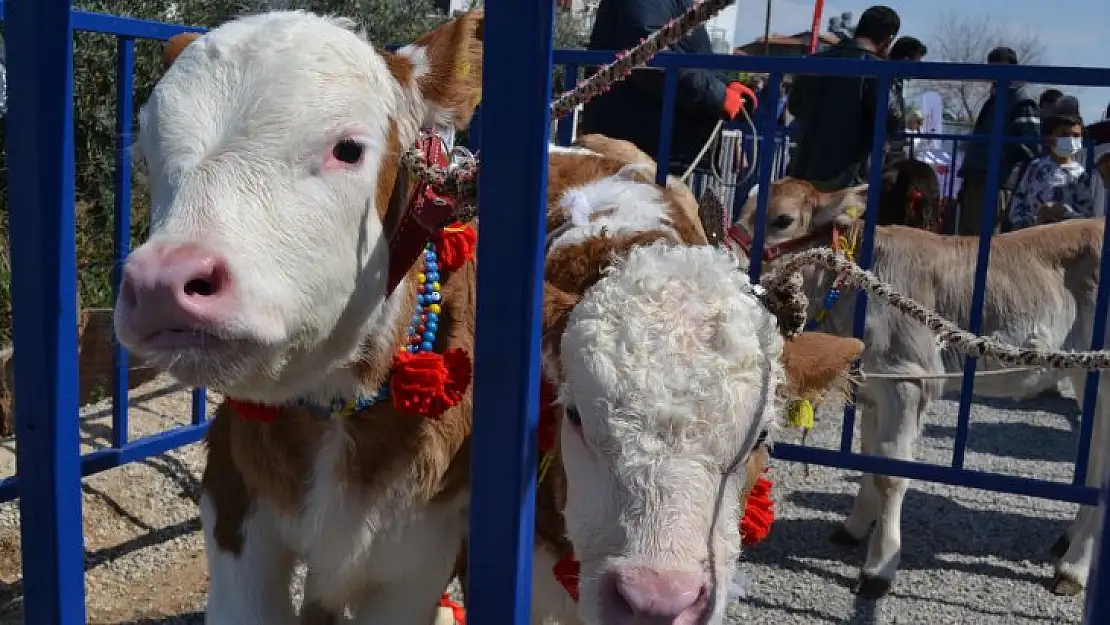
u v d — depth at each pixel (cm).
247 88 188
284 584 242
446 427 233
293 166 187
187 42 220
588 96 212
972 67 345
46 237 188
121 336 168
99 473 385
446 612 300
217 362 173
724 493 195
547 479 241
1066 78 335
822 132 599
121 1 584
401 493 230
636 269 209
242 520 237
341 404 221
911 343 414
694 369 190
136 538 360
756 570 406
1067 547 430
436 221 212
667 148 377
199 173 179
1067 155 809
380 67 209
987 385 449
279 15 209
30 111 184
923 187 586
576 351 198
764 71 364
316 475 228
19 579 326
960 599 390
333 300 194
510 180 137
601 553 189
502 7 134
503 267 140
